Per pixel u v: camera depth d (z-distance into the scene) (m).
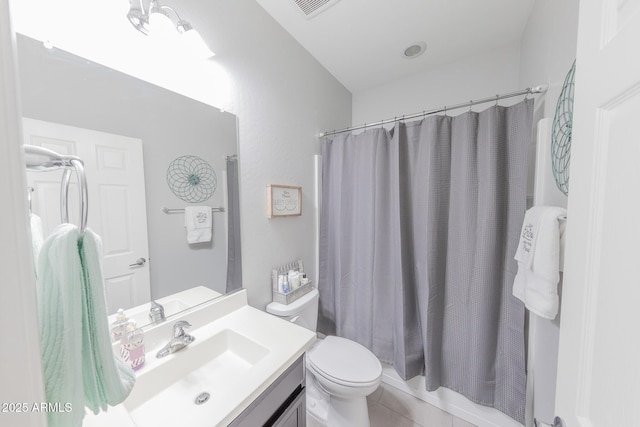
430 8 1.28
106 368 0.42
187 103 0.99
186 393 0.80
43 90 0.66
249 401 0.69
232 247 1.21
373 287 1.65
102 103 0.77
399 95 1.98
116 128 0.80
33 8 0.64
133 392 0.72
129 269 0.85
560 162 0.88
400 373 1.52
